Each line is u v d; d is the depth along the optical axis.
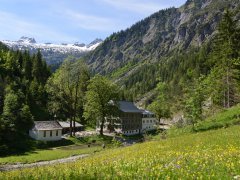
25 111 97.12
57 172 14.17
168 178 11.38
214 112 68.81
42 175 13.50
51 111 124.00
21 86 131.62
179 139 34.53
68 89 102.94
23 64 154.50
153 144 33.31
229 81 70.38
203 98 58.22
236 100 73.19
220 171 12.33
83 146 88.25
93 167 15.55
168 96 134.12
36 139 90.19
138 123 143.12
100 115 104.50
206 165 13.51
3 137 79.19
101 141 97.31
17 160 59.66
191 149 23.36
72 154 66.56
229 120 50.62
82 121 136.00
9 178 13.93
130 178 11.76
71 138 97.62
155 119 155.62
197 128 51.81
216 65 74.62
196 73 169.00
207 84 72.25
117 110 109.50
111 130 116.44
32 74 151.00
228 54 70.12
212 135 32.50
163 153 21.03
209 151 19.88
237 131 33.19
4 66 139.50
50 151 76.12
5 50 177.88
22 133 90.81
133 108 144.38
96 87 104.00
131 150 29.98
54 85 104.69
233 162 13.86
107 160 21.11
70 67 103.12
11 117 91.38
